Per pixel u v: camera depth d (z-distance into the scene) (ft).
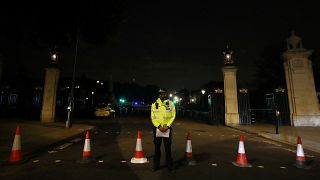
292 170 20.63
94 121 74.18
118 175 18.57
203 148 30.71
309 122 60.13
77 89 128.06
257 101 101.86
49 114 63.16
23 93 80.94
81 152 27.02
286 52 64.13
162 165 21.66
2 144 29.68
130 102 427.74
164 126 19.33
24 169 19.88
